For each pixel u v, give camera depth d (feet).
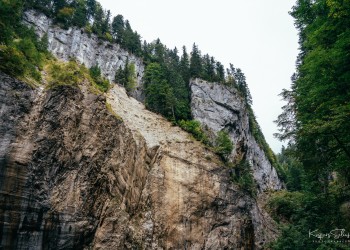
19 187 86.58
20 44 124.16
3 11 123.03
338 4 48.24
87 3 264.11
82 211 100.73
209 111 230.89
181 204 145.59
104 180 114.93
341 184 77.92
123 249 108.78
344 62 50.62
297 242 79.15
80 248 96.53
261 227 169.89
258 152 270.67
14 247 80.79
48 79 118.52
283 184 292.81
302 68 58.39
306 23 63.98
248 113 280.10
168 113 203.72
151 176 145.59
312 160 61.82
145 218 129.80
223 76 276.62
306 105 62.08
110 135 127.85
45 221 89.61
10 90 96.84
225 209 158.20
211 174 164.96
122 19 279.49
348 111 45.83
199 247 138.82
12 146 89.66
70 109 113.70
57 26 209.46
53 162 98.94
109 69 221.25
